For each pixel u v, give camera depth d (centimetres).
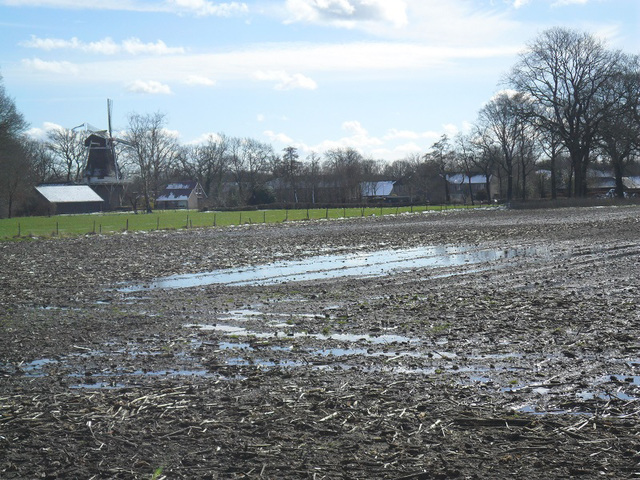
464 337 1260
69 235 4691
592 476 654
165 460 703
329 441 748
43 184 12925
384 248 3297
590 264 2416
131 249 3478
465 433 767
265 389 941
